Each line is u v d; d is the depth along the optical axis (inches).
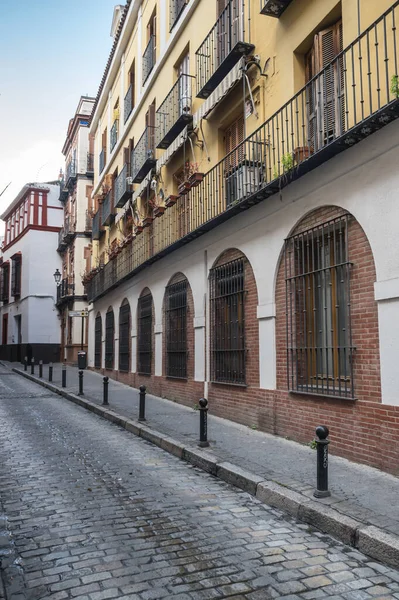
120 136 844.0
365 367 264.5
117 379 774.5
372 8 279.9
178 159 569.6
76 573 155.2
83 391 642.8
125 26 789.2
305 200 316.5
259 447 305.0
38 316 1380.4
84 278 1035.3
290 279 330.6
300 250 331.0
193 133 520.4
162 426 382.9
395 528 175.0
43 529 190.7
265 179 369.7
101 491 239.1
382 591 145.8
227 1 452.1
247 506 218.7
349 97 294.0
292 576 153.9
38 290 1390.3
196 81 508.1
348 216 279.4
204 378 455.2
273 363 347.3
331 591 145.3
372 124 250.1
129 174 749.3
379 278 254.2
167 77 609.3
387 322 249.0
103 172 974.4
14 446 339.9
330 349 302.8
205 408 311.9
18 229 1531.7
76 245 1211.9
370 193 262.5
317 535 186.1
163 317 569.9
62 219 1441.9
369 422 258.2
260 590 145.3
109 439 367.2
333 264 300.7
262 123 386.6
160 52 630.5
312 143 332.8
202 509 214.2
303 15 342.0
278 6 356.5
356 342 271.9
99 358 943.0
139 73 738.8
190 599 140.1
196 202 491.8
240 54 406.9
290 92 353.7
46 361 1366.9
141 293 661.9
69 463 294.4
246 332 383.9
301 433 314.7
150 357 616.7
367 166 265.1
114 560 164.1
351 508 195.2
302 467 257.8
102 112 1022.4
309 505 199.8
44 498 228.1
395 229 246.1
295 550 172.7
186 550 171.9
